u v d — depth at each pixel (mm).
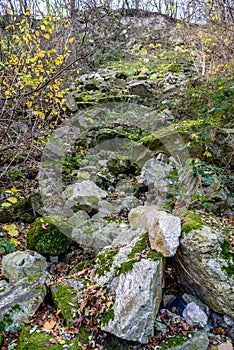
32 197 2998
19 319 1806
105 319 1712
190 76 5070
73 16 5098
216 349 1661
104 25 7000
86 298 1849
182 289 1994
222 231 2082
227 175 2730
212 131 2984
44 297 1962
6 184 3107
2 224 2820
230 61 4148
